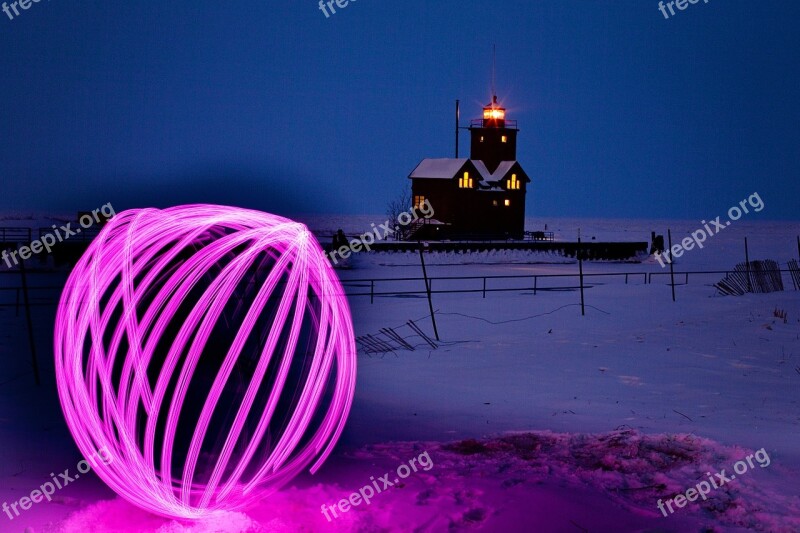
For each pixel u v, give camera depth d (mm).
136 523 6312
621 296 30797
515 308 26797
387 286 35688
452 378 14461
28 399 11883
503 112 79438
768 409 11734
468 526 6363
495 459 8383
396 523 6426
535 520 6457
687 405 12078
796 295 29031
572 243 61375
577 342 19266
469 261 55344
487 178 75938
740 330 20516
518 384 13922
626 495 7121
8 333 19234
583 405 12062
